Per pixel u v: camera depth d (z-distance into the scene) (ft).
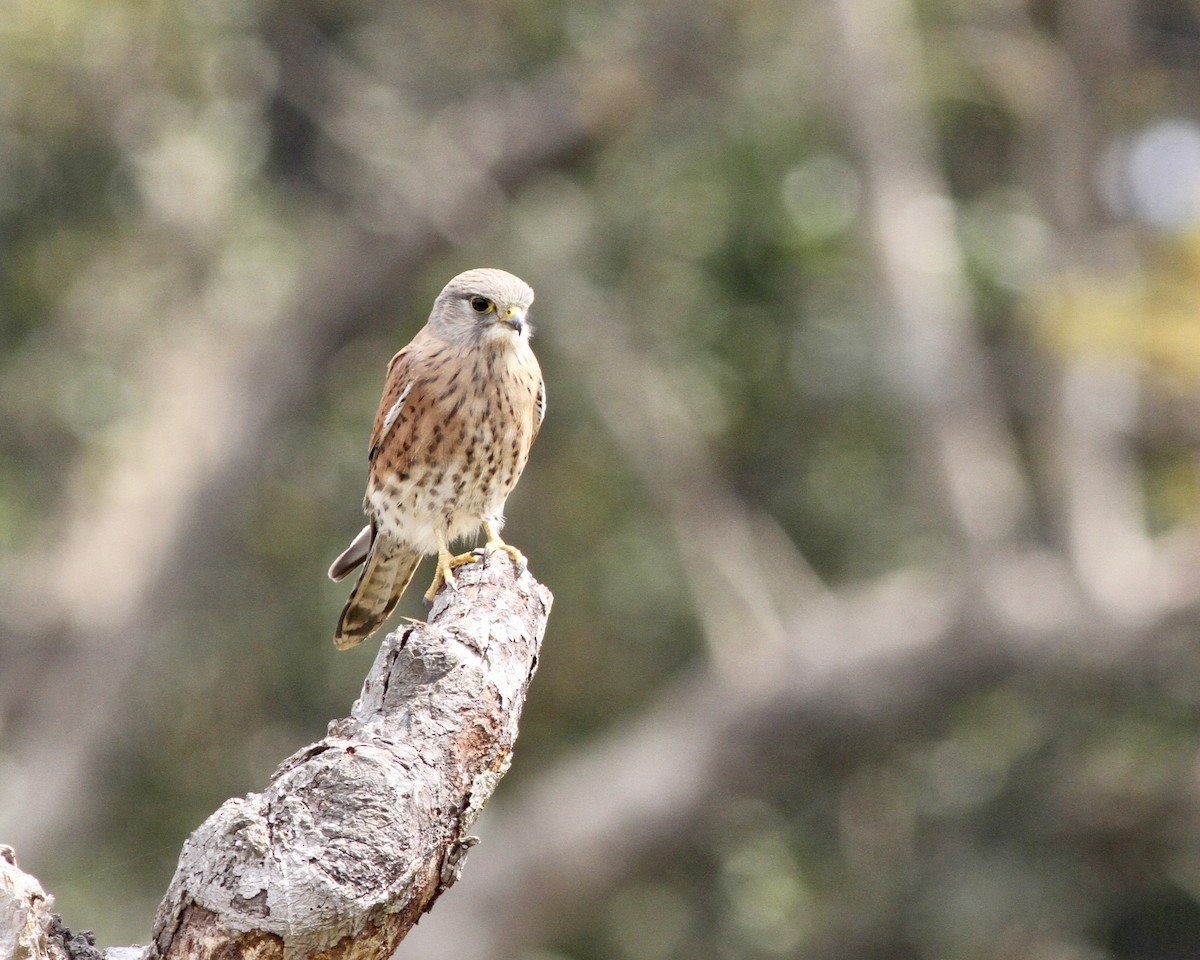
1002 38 52.65
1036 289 50.24
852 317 51.85
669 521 51.21
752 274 51.55
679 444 50.08
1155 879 51.44
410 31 52.75
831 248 52.26
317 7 51.49
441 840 13.30
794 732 50.49
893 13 52.08
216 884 12.65
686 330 51.57
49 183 48.11
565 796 51.34
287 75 51.03
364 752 13.09
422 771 13.21
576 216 52.08
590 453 52.42
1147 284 40.78
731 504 51.01
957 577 50.37
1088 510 49.55
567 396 51.90
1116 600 48.19
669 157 51.26
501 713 13.92
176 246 51.44
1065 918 50.06
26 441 53.26
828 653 50.29
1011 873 50.29
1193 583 47.80
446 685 13.78
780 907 53.06
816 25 50.83
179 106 48.83
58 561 53.06
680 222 51.03
